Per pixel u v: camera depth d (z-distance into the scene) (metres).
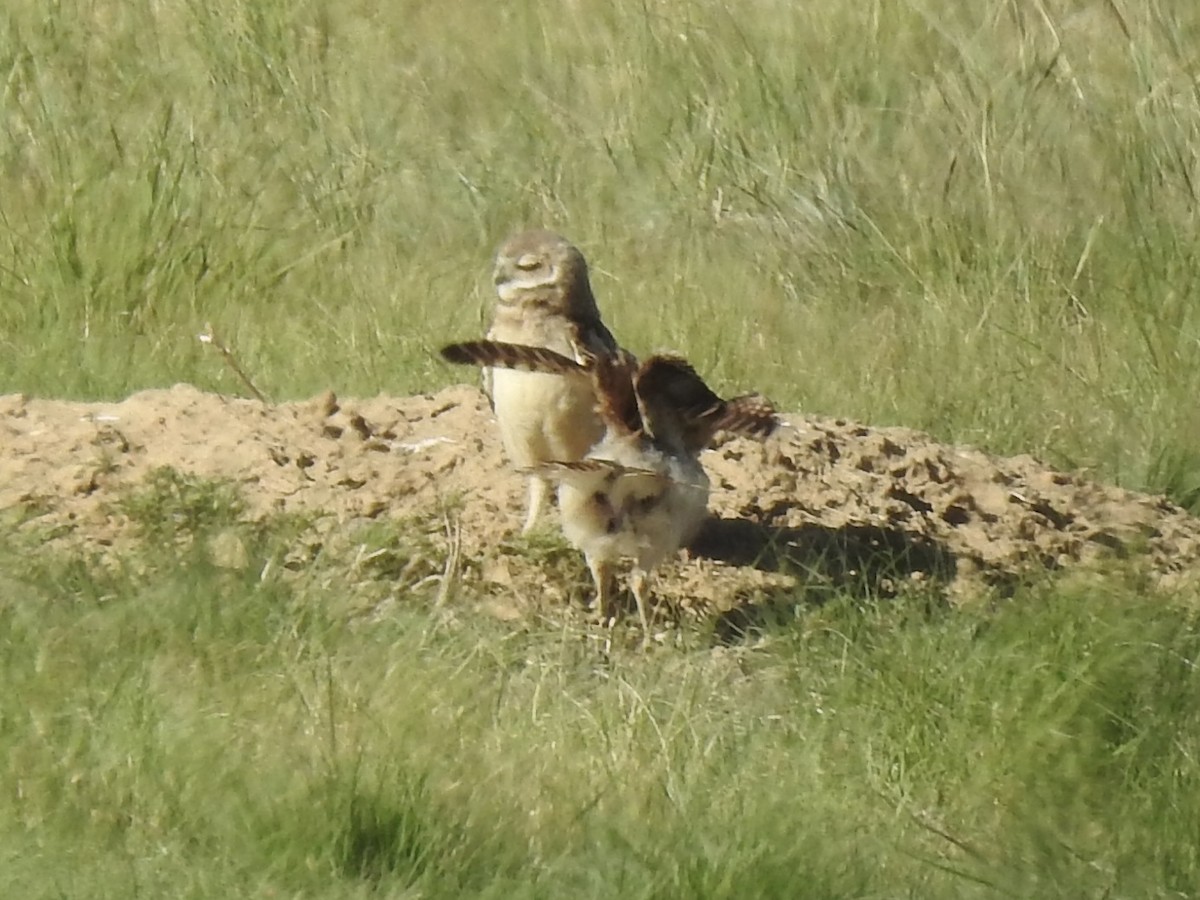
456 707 17.84
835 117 32.88
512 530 20.73
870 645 19.36
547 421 19.70
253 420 22.48
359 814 15.93
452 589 19.97
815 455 22.56
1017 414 25.73
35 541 20.23
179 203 29.41
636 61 34.38
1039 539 22.03
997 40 33.44
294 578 19.84
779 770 17.59
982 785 17.67
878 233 30.41
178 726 17.05
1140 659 19.00
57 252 27.80
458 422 22.73
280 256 29.67
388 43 36.03
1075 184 30.70
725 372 26.45
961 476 22.86
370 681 18.02
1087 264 29.17
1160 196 29.97
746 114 32.91
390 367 26.33
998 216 30.19
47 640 18.36
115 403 23.11
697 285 29.59
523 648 19.28
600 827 16.39
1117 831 17.33
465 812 16.23
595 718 17.95
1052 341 27.70
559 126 33.81
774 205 31.72
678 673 19.05
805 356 27.36
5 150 30.78
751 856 15.99
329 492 21.31
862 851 16.67
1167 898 16.59
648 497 18.62
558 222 31.98
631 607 20.03
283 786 16.28
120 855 15.70
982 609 20.23
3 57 33.06
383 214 32.00
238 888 15.45
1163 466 24.75
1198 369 26.69
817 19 34.25
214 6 35.19
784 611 20.06
